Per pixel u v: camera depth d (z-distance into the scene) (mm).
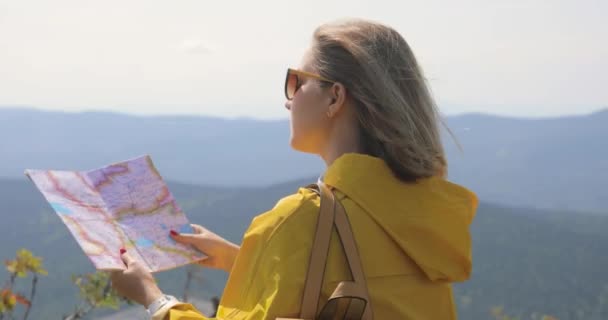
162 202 1996
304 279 1614
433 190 1771
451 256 1761
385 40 1802
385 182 1726
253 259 1668
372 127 1760
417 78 1816
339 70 1781
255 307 1626
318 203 1701
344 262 1653
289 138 1891
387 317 1662
